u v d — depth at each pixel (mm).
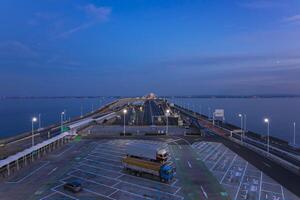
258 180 45531
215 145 74250
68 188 40500
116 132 96312
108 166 53344
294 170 50969
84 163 55406
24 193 39531
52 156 61156
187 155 62312
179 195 39156
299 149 70938
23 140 79500
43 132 94500
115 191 40562
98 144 75062
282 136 120500
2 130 132125
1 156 59062
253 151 66812
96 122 120750
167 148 69875
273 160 58188
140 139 83000
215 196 38812
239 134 94500
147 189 41438
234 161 57375
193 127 108062
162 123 120688
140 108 191875
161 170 44562
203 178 46438
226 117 197875
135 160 47812
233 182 44562
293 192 40375
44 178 46031
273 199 37906
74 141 79562
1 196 38438
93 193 39750
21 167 52250
